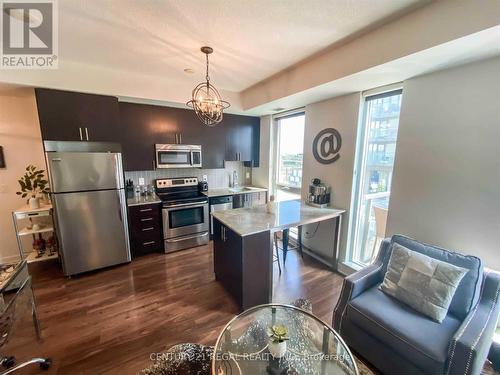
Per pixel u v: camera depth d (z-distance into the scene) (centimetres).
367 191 285
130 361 171
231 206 413
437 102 198
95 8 159
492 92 168
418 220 218
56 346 184
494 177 171
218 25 181
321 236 328
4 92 271
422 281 160
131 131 336
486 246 178
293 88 276
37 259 289
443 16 147
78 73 262
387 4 154
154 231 347
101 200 290
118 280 279
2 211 303
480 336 127
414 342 138
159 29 187
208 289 260
